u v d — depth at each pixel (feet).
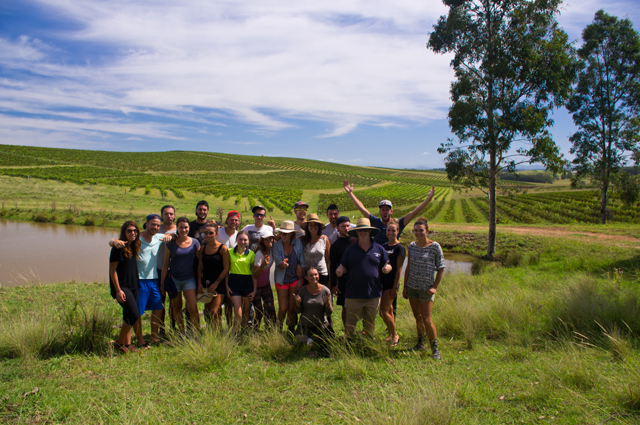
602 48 80.84
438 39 51.34
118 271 14.34
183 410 10.12
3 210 105.29
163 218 17.35
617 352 13.14
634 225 73.20
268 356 14.19
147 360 13.66
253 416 9.85
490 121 48.44
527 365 12.71
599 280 27.17
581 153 85.51
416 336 16.63
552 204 153.48
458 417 9.33
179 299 16.48
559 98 48.62
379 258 14.90
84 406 10.16
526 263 43.93
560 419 9.16
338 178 401.29
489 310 18.22
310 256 16.79
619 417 9.03
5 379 11.65
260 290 17.34
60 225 96.73
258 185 284.61
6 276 41.34
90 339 14.56
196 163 406.82
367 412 9.72
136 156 410.72
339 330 18.30
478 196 240.32
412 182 411.54
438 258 14.75
